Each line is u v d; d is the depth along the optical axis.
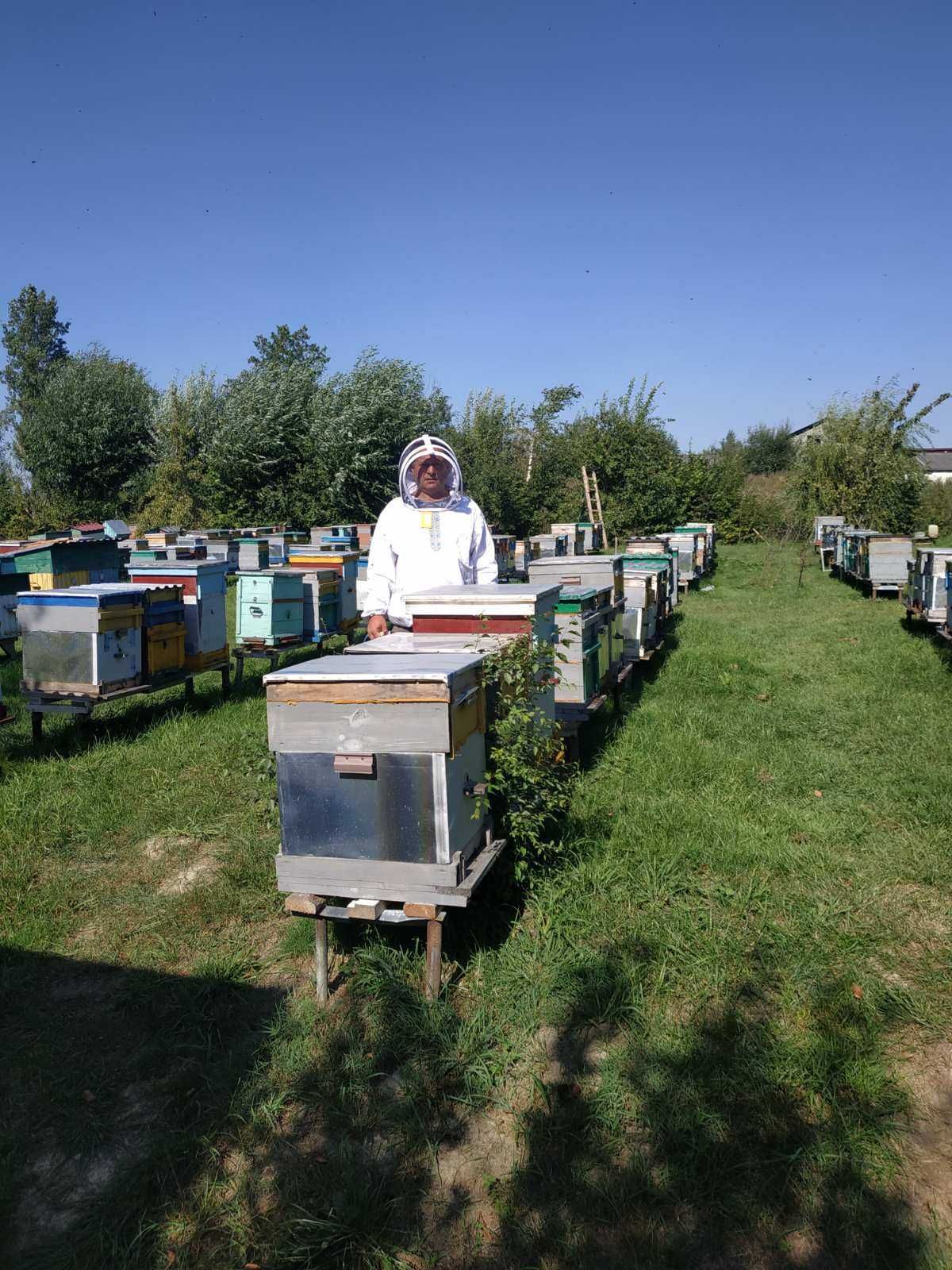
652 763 6.01
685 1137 2.65
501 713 3.82
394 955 3.62
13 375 57.03
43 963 3.93
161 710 8.14
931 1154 2.61
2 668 9.91
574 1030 3.20
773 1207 2.43
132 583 8.12
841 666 9.40
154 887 4.61
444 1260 2.35
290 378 34.12
